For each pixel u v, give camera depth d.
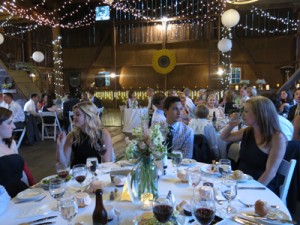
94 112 2.30
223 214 1.26
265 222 1.17
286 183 1.78
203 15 9.99
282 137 1.94
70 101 6.39
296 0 6.66
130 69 11.48
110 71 11.44
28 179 2.08
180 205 1.28
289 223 1.16
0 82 9.16
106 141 2.33
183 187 1.58
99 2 10.72
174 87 11.02
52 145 5.68
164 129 1.74
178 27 10.54
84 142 2.30
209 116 4.39
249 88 5.17
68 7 11.34
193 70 10.77
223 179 1.56
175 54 10.73
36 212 1.31
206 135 2.90
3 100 5.43
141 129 1.42
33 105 6.26
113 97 11.46
